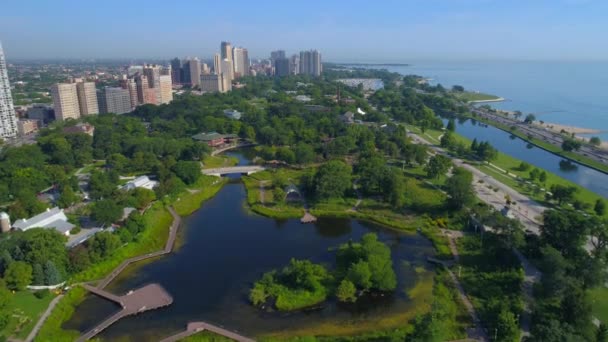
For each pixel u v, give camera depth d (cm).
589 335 11694
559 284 13488
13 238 16862
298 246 19500
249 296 15162
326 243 19825
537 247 17225
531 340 11400
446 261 17538
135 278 16700
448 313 13788
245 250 19112
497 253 17512
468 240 19125
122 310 14288
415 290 15612
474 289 15325
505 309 13125
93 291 15550
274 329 13488
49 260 15625
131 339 13000
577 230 16650
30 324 13350
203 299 15200
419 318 12762
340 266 17212
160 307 14650
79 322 13912
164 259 18300
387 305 14738
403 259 18038
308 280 15450
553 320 11781
